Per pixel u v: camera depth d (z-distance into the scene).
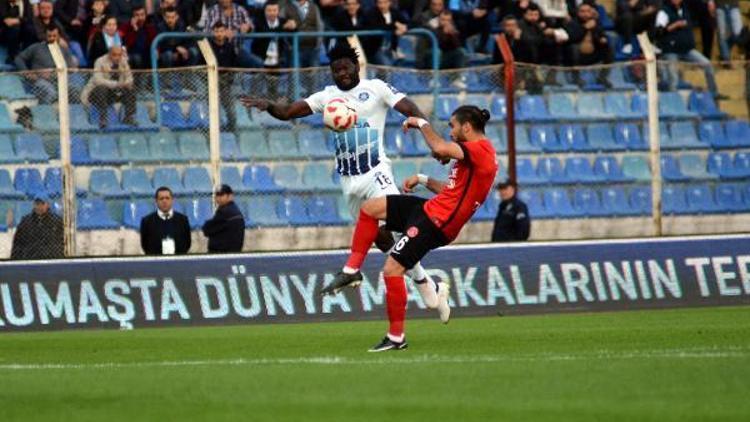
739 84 50.12
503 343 28.02
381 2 49.69
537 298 37.72
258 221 43.88
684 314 36.34
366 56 49.62
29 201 41.41
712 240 39.12
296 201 44.41
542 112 48.25
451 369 22.86
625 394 19.62
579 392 19.86
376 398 19.47
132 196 42.78
